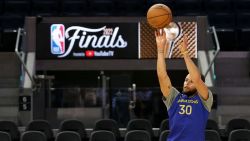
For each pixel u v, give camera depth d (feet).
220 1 86.53
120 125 56.39
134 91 56.65
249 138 45.83
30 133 44.73
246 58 71.51
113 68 66.18
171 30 63.00
